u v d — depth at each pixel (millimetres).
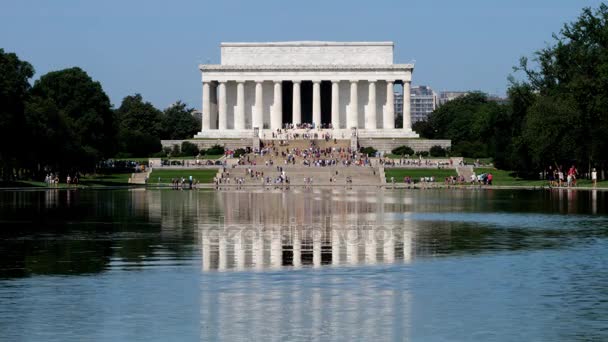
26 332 41812
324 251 68500
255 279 54875
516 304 47688
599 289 51656
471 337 41125
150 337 41000
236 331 42094
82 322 43688
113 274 56781
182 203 130875
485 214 107000
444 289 51594
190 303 47781
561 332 41969
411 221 96625
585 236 79438
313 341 40438
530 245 72188
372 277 55688
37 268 59156
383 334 41625
